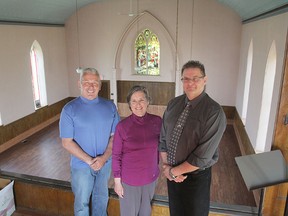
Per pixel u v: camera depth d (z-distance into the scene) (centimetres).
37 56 859
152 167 237
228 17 840
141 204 251
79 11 945
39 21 834
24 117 792
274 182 230
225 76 892
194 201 214
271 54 468
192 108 195
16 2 638
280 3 397
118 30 933
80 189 268
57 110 972
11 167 617
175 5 867
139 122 223
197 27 871
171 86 951
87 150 258
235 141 762
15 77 745
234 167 611
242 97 747
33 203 354
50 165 625
